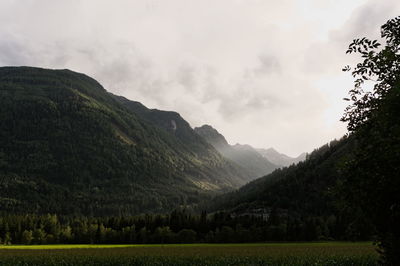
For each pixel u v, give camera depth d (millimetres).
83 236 123938
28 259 47812
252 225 125438
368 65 11945
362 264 33469
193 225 129125
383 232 11086
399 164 9930
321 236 107750
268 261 41688
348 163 11469
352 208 12117
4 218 136500
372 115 11953
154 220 133875
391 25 11734
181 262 42906
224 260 43406
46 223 139750
